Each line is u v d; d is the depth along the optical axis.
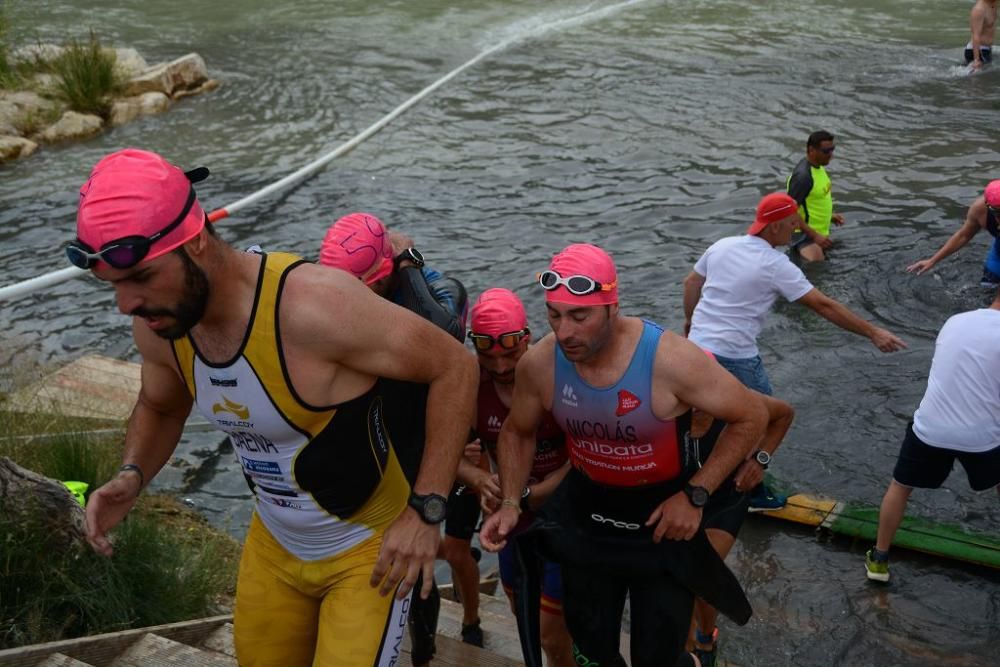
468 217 11.16
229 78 16.53
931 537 5.98
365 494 2.83
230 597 5.23
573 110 14.55
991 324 5.14
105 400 7.34
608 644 3.52
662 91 15.19
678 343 3.16
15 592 4.27
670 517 3.23
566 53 17.47
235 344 2.52
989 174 11.74
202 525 6.26
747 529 6.25
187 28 19.66
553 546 3.45
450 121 14.34
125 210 2.25
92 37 15.38
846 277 9.48
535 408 3.39
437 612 3.94
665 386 3.14
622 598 3.54
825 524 6.14
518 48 17.88
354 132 13.94
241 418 2.62
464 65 16.78
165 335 2.43
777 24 18.88
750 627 5.40
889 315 8.82
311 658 3.13
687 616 3.40
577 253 3.06
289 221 11.23
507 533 3.44
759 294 6.26
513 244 10.48
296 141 13.66
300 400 2.58
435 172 12.51
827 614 5.49
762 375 6.42
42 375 7.23
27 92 14.71
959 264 9.62
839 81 15.36
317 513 2.81
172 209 2.30
